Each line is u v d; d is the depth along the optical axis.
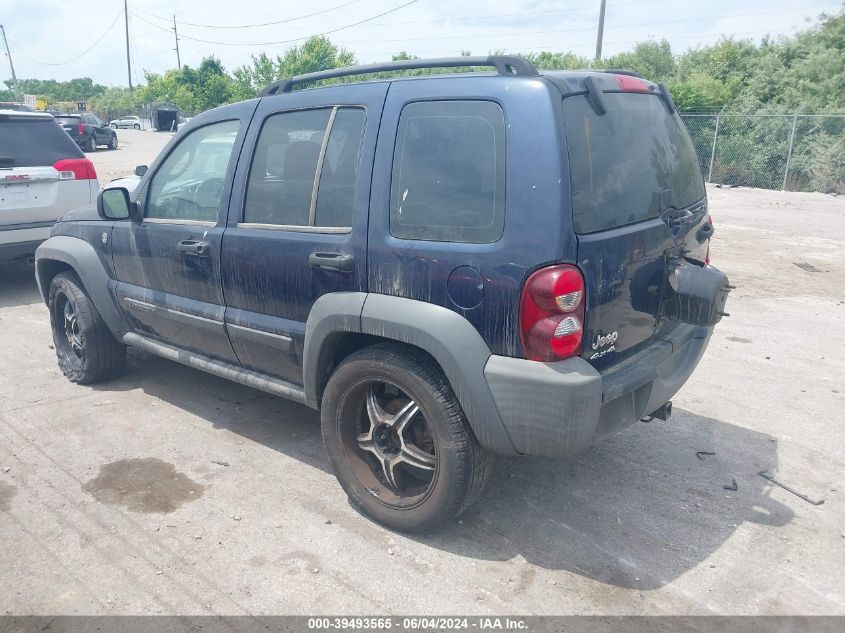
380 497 3.30
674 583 2.92
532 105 2.70
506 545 3.18
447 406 2.92
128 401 4.78
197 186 3.99
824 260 9.38
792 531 3.29
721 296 3.14
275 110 3.62
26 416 4.52
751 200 16.42
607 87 3.05
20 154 7.05
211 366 4.12
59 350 5.29
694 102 25.09
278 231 3.48
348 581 2.93
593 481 3.73
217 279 3.82
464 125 2.88
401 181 3.02
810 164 19.17
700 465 3.91
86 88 132.62
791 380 5.16
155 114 53.56
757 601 2.81
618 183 2.94
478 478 3.04
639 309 3.06
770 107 24.67
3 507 3.47
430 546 3.17
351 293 3.17
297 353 3.51
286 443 4.18
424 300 2.93
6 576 2.96
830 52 25.97
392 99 3.12
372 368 3.09
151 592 2.86
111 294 4.66
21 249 7.10
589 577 2.96
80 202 7.50
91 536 3.24
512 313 2.70
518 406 2.74
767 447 4.13
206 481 3.73
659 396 3.24
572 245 2.63
